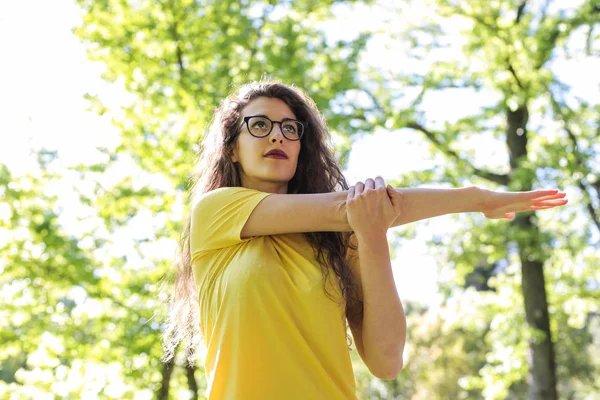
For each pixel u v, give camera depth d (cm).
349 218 187
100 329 1017
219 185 216
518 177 1136
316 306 184
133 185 974
